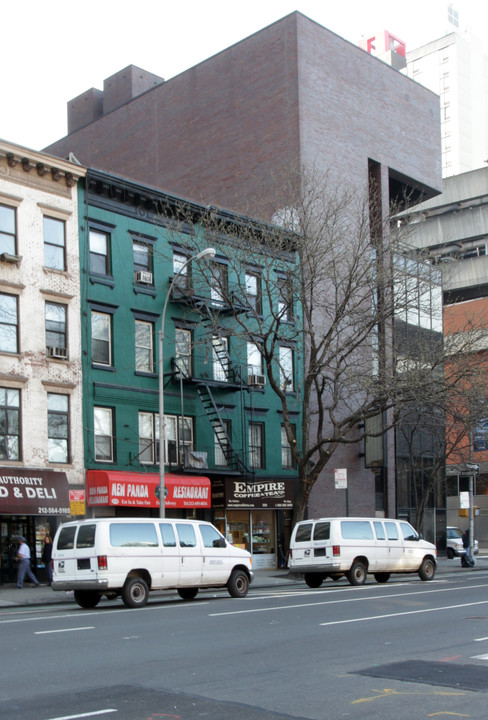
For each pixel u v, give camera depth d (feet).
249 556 70.38
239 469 108.99
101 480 91.20
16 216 90.58
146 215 104.78
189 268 108.37
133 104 164.04
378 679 29.96
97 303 97.14
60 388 91.97
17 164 91.40
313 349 95.71
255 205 123.34
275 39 138.51
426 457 148.05
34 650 36.78
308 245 98.73
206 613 53.31
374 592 70.13
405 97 158.40
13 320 89.15
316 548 80.12
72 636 41.65
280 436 118.93
